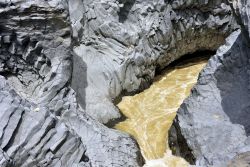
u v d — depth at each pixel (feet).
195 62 82.89
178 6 75.92
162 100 71.77
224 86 60.49
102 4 72.54
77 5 68.64
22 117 46.70
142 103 71.05
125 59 71.26
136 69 72.84
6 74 58.34
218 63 62.34
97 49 71.51
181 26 78.28
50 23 55.52
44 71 57.57
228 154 52.01
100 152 54.08
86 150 52.31
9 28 54.70
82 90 64.95
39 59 57.11
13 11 53.67
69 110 56.13
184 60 83.30
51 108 55.31
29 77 58.49
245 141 53.26
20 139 45.70
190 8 78.02
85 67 67.67
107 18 72.64
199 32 80.89
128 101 71.46
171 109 69.36
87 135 55.88
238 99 58.23
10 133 44.98
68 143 48.39
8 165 42.91
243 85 59.00
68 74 57.88
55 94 56.13
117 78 70.13
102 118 64.34
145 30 74.28
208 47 84.17
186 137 56.85
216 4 79.15
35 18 54.54
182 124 58.34
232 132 54.90
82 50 69.10
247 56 59.16
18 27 54.75
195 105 59.47
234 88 59.62
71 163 48.52
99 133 56.59
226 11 80.02
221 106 58.65
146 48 74.43
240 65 60.29
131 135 61.77
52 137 47.52
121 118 66.90
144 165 58.23
